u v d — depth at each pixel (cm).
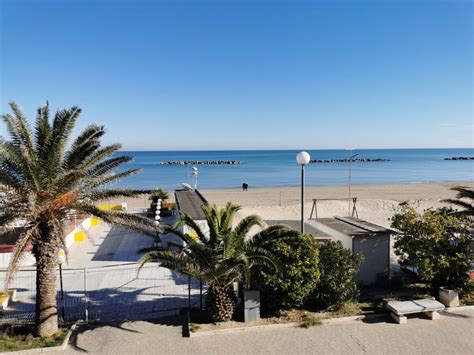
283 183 5828
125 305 1148
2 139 853
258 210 2858
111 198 995
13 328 993
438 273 1132
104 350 856
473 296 1130
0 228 886
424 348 841
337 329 941
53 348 863
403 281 1320
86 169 952
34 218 869
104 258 1694
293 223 1825
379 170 8538
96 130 989
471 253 1115
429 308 982
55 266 953
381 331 928
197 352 839
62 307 1063
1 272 1488
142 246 1911
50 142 893
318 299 1065
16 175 887
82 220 2070
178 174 7438
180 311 1084
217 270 942
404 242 1143
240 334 923
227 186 5438
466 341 870
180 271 962
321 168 9169
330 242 1100
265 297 1018
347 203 3150
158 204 2078
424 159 13938
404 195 4181
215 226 1008
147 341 897
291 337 902
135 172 1040
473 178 6719
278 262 928
